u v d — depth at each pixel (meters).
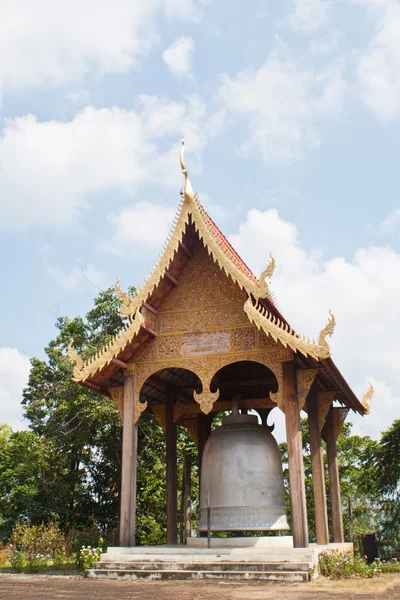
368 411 21.59
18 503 34.03
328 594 10.69
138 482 33.41
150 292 17.02
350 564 14.68
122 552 15.59
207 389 16.75
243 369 21.94
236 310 17.28
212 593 10.97
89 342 35.91
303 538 14.58
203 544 16.72
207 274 17.89
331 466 21.75
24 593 11.48
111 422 31.83
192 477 36.94
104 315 36.56
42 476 34.94
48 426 35.59
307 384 15.95
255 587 11.85
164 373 19.77
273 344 16.50
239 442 16.98
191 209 17.14
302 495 14.88
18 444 35.12
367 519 34.50
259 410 22.44
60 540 23.31
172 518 19.84
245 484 16.36
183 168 17.39
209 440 17.69
